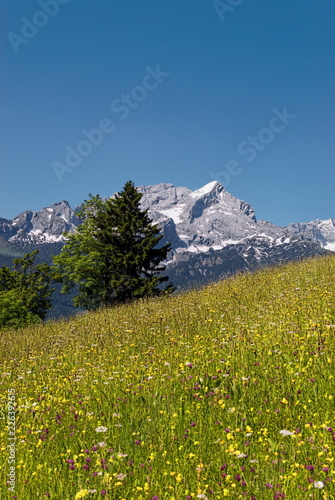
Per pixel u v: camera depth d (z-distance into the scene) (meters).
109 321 18.22
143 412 7.07
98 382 9.05
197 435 6.05
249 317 12.94
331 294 13.41
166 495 4.59
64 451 6.07
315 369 7.56
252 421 6.27
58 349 14.22
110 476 4.93
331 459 4.75
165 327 13.76
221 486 4.63
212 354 9.61
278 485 4.55
